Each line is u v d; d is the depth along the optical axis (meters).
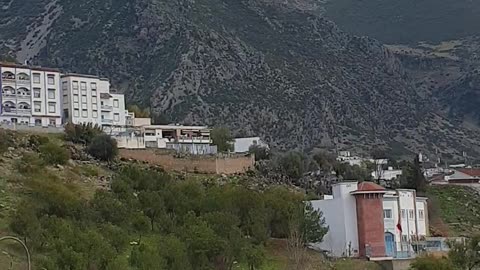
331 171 184.62
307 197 138.50
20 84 175.00
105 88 190.75
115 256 80.62
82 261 76.62
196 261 89.50
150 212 106.19
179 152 152.62
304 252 107.62
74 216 98.25
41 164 119.06
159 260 81.88
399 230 133.62
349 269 113.38
